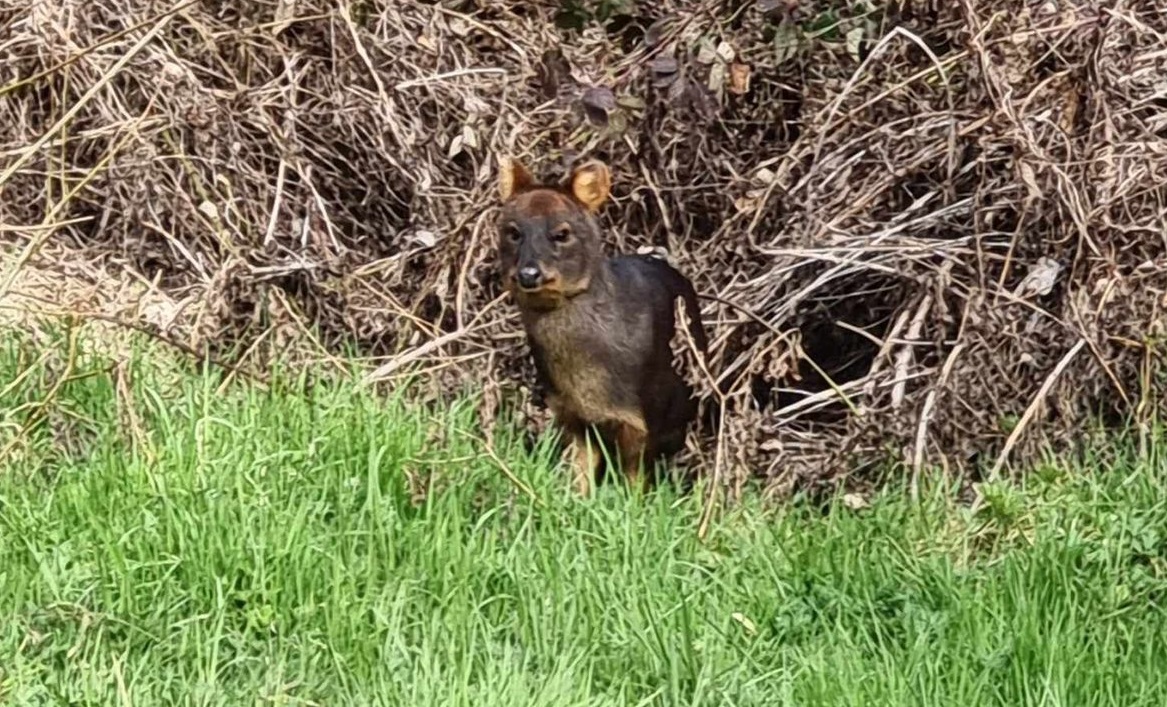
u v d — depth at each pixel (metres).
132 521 7.35
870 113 10.11
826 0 10.43
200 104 10.32
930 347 9.52
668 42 10.33
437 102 10.66
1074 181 9.20
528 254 8.69
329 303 9.99
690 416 9.34
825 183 10.03
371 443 8.05
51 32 10.38
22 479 8.03
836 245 9.75
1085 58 9.41
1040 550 7.47
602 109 9.86
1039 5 9.62
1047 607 7.11
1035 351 9.12
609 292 8.91
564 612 7.03
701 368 8.83
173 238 10.19
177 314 9.64
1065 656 6.67
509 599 7.15
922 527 8.14
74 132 10.43
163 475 7.66
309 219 10.38
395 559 7.41
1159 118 9.39
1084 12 9.55
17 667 6.46
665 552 7.64
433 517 7.68
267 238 10.21
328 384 9.30
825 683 6.53
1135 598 7.24
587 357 8.89
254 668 6.61
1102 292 8.98
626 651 6.80
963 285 9.48
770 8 10.09
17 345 9.09
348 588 7.05
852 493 8.78
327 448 8.11
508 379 9.66
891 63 10.17
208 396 8.39
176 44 10.71
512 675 6.50
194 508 7.41
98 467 7.88
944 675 6.67
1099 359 8.85
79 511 7.55
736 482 8.78
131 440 8.25
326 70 10.81
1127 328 9.02
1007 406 9.09
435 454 8.16
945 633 6.98
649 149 10.38
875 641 7.03
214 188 10.28
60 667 6.60
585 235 8.80
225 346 9.66
